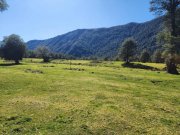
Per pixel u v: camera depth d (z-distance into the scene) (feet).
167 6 249.55
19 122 65.21
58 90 108.78
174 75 223.10
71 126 63.72
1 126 61.98
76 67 284.00
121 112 77.82
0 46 451.12
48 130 60.80
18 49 445.78
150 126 67.21
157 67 388.16
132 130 63.62
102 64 429.79
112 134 60.64
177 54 244.63
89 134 59.98
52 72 192.24
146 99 101.09
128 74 208.13
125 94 108.37
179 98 109.09
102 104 86.43
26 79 134.62
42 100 88.58
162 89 135.13
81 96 97.86
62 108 78.69
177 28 248.93
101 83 137.90
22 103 83.20
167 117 76.23
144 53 649.61
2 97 91.56
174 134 62.59
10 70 195.83
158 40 262.06
